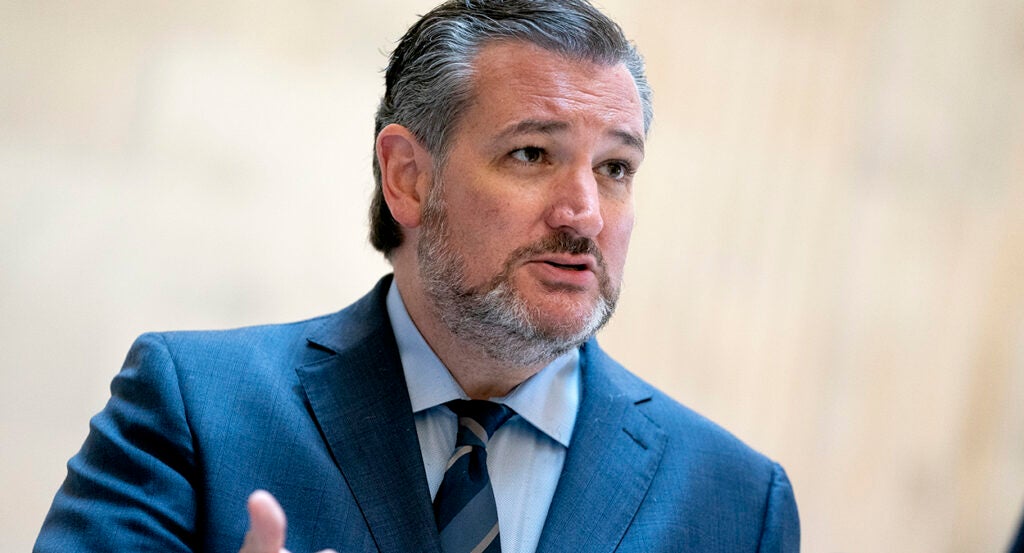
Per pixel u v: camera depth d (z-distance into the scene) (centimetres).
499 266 423
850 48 1034
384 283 491
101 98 787
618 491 444
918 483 1048
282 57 845
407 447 430
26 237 762
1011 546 311
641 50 963
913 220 1050
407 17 889
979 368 1065
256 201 832
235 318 820
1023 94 1072
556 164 433
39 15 772
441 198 441
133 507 405
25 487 749
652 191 966
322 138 855
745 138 998
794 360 1009
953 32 1064
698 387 977
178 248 806
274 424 427
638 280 957
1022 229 1073
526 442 452
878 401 1035
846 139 1031
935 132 1059
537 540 431
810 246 1016
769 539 462
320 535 406
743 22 1000
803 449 1011
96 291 780
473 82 437
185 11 815
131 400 432
